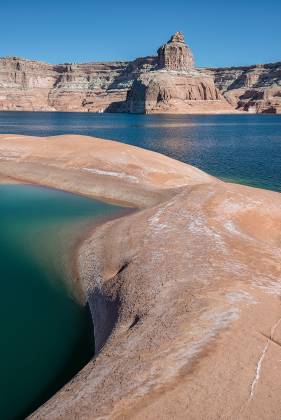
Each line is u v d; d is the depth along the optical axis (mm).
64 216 20500
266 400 6938
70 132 87875
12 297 12633
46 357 9883
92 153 30406
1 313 11766
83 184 26141
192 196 19297
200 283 10875
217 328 8828
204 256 12742
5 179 28531
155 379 7523
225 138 77875
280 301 10070
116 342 9102
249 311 9469
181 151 55188
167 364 7875
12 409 8211
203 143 67125
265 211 17688
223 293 10258
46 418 7133
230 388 7191
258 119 180500
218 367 7684
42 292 12977
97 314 11477
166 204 18781
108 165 28281
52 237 17422
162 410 6816
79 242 16672
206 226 15672
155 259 12867
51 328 11117
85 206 22391
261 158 48719
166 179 26641
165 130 99438
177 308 9797
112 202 23219
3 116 189875
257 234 15812
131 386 7430
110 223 18406
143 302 10508
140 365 7977
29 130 91875
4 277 13867
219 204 18047
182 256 12859
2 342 10445
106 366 8258
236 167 41594
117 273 12875
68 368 9492
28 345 10359
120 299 11180
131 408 6910
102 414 6875
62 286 13375
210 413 6711
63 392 7848
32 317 11617
